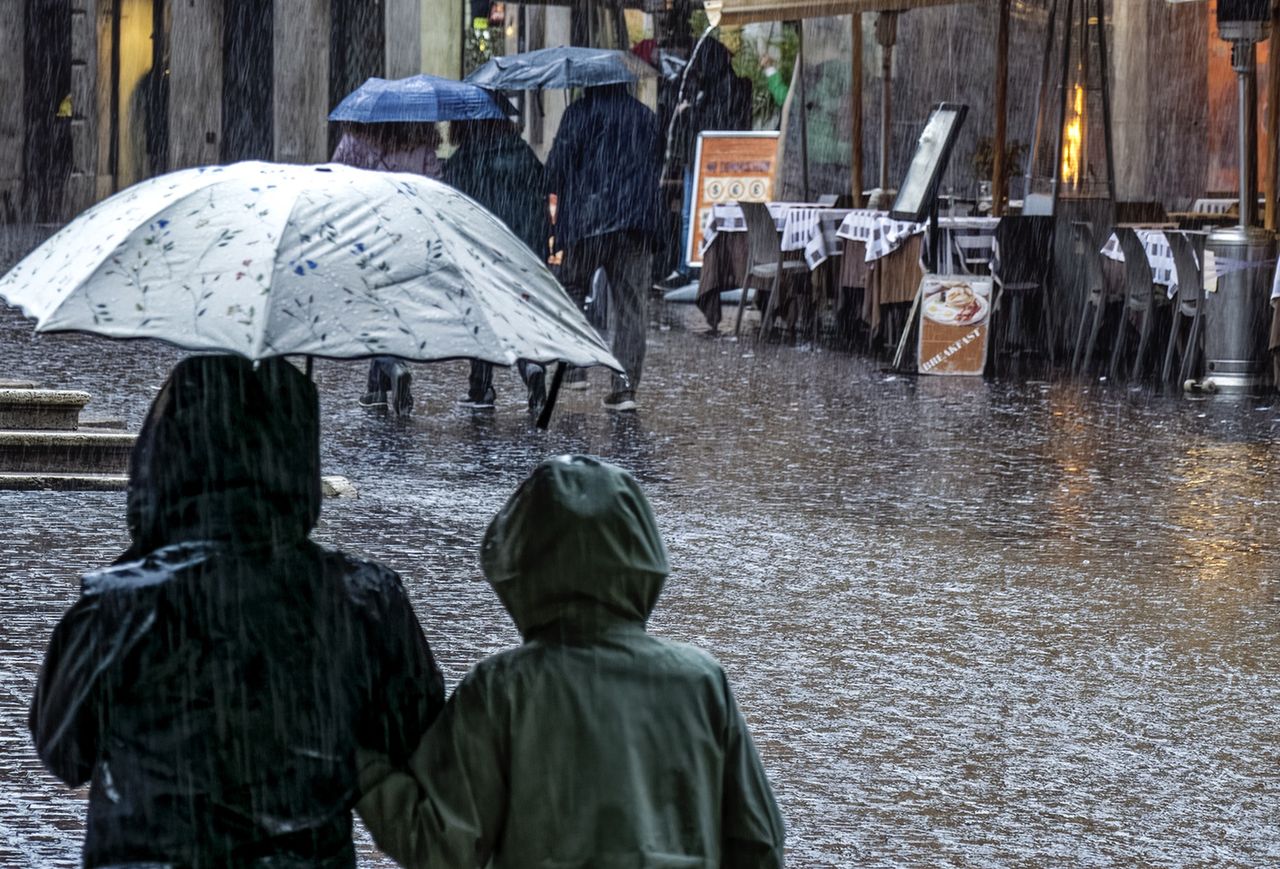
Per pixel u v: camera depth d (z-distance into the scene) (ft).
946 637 46.39
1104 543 58.39
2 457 62.75
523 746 17.22
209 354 17.72
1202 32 173.06
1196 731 39.27
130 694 16.93
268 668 17.13
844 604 49.57
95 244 18.72
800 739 37.65
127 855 16.78
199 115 231.09
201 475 17.26
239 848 16.94
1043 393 97.71
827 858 31.22
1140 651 45.57
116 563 17.89
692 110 162.30
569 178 86.74
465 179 87.35
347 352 17.78
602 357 19.65
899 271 112.68
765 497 65.26
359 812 17.75
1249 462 74.74
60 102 244.83
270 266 18.21
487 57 214.48
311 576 17.57
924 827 32.91
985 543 58.03
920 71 158.51
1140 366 105.09
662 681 17.48
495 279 19.44
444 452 73.82
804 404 91.15
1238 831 33.42
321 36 222.89
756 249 124.77
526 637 17.87
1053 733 38.73
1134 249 104.12
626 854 16.96
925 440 79.61
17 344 103.55
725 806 17.93
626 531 17.46
